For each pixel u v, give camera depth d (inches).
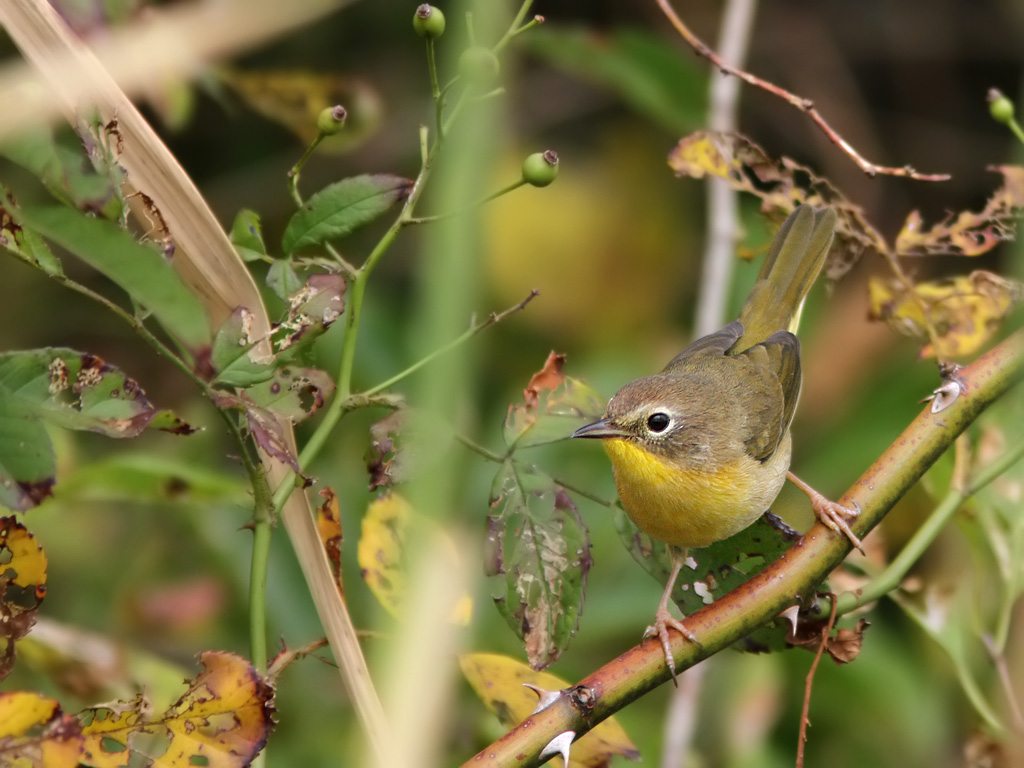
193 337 142.2
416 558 170.9
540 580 188.7
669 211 515.8
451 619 192.4
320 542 177.6
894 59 542.0
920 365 397.7
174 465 280.2
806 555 194.5
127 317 158.4
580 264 496.1
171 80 283.6
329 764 298.8
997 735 229.0
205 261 176.2
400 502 194.5
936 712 336.5
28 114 150.2
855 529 196.4
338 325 395.2
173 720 159.0
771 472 273.0
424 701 128.8
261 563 174.9
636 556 241.6
